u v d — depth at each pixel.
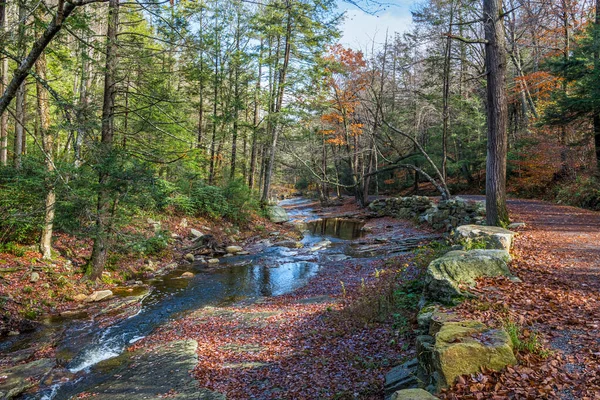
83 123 7.58
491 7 10.88
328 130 30.02
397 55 25.44
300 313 9.21
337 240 21.09
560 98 19.56
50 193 9.88
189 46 7.64
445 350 4.00
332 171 43.44
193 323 9.23
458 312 5.44
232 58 23.53
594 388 3.54
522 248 9.30
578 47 19.45
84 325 9.39
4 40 6.24
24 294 10.03
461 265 6.64
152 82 10.81
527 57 30.39
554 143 21.92
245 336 8.09
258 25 23.77
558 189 21.16
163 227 17.62
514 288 6.16
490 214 11.61
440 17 19.61
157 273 14.28
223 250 18.00
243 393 5.62
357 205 35.25
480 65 27.05
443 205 19.28
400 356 5.89
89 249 13.69
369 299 8.58
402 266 11.00
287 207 43.94
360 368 5.90
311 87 25.33
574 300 5.71
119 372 6.84
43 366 7.23
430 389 4.05
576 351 4.25
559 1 22.11
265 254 17.80
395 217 26.53
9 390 6.25
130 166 9.05
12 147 19.28
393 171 42.44
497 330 4.46
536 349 4.32
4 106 5.66
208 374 6.37
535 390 3.60
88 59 9.04
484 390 3.72
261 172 32.22
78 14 8.05
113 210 11.07
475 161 30.45
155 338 8.52
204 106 25.36
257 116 27.91
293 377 5.97
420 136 31.02
